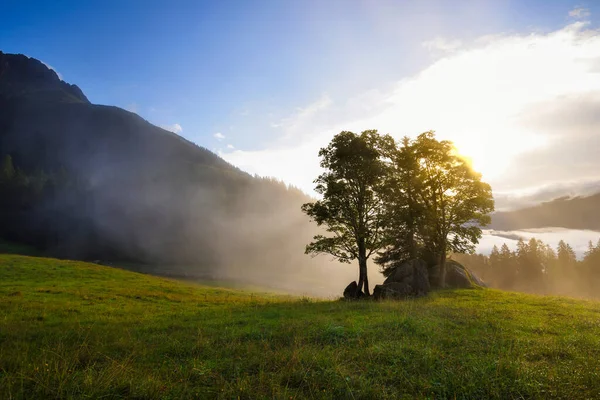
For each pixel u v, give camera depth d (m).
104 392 7.09
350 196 31.94
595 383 7.33
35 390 7.15
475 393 7.04
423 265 33.00
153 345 11.31
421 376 7.89
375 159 31.70
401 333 12.17
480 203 37.00
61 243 144.25
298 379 7.84
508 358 8.91
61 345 10.77
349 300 27.77
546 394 6.89
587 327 14.14
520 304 22.30
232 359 9.40
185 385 7.32
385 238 32.84
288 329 13.21
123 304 26.02
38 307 22.31
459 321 15.00
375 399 6.84
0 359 9.36
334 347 10.52
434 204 38.88
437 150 37.91
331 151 32.84
